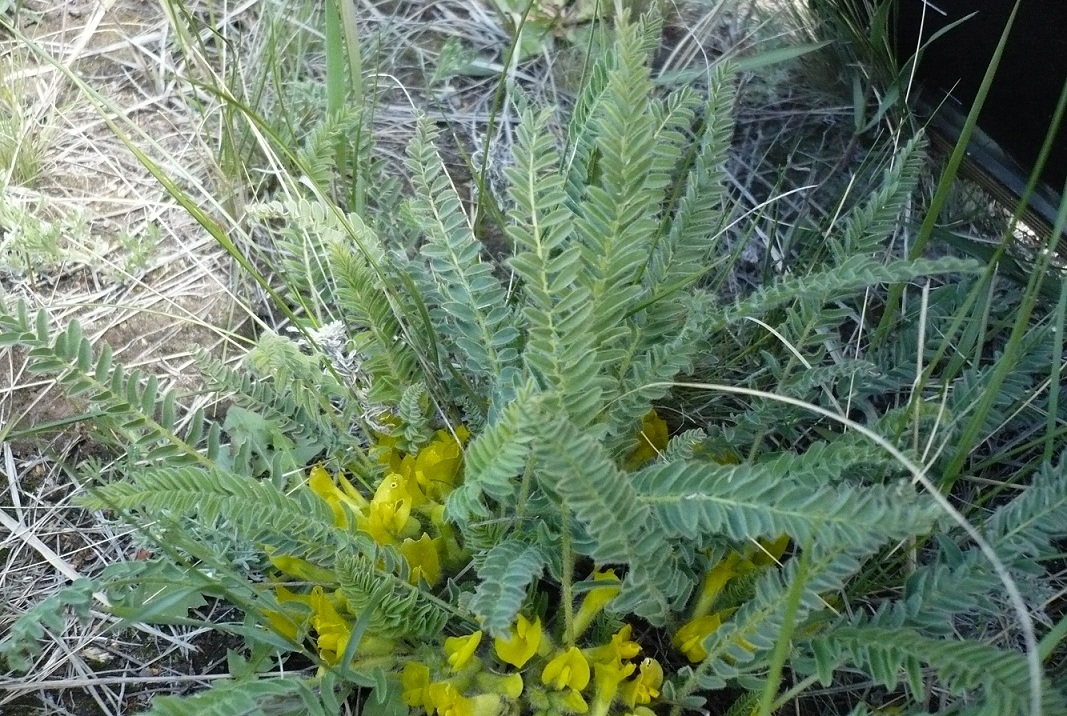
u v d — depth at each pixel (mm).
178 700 792
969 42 1481
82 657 1113
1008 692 754
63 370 906
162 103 1709
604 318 922
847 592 1033
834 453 934
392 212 1357
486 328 1043
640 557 823
